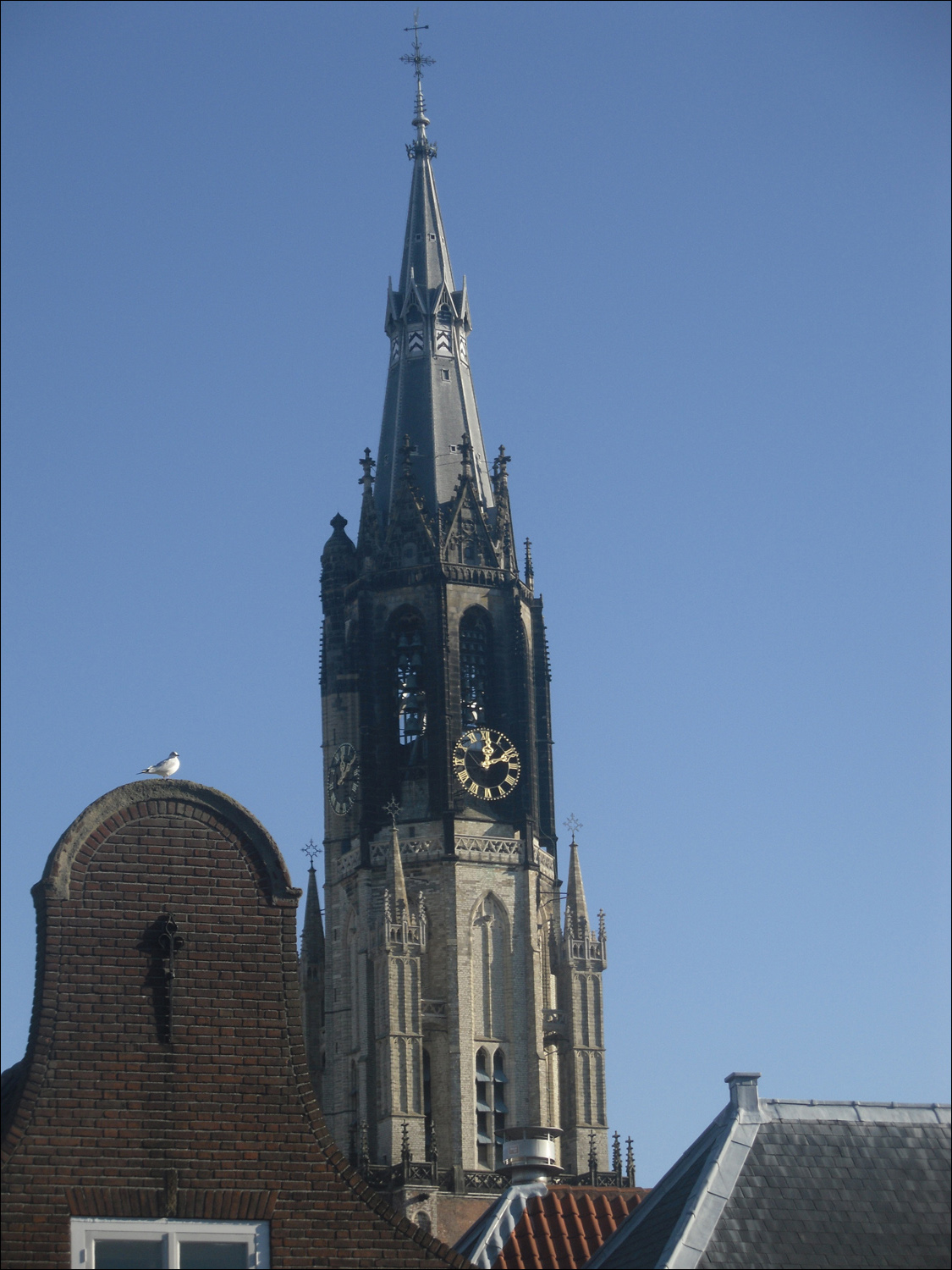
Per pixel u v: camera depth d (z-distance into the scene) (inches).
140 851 2819.9
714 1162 2898.6
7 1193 2645.2
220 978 2792.8
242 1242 2691.9
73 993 2751.0
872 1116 3002.0
